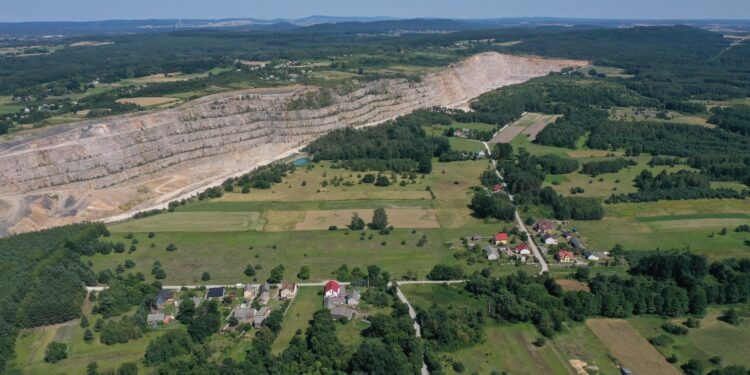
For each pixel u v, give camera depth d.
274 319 125.12
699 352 116.88
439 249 167.38
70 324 128.75
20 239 169.12
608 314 130.00
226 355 116.50
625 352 117.19
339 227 184.88
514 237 174.25
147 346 119.12
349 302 135.88
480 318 127.25
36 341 122.50
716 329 125.25
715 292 135.00
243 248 169.75
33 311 126.56
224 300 137.62
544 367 112.75
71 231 176.12
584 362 114.12
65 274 146.38
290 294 139.50
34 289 137.12
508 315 128.62
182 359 113.12
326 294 138.88
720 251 163.25
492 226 184.50
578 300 129.75
